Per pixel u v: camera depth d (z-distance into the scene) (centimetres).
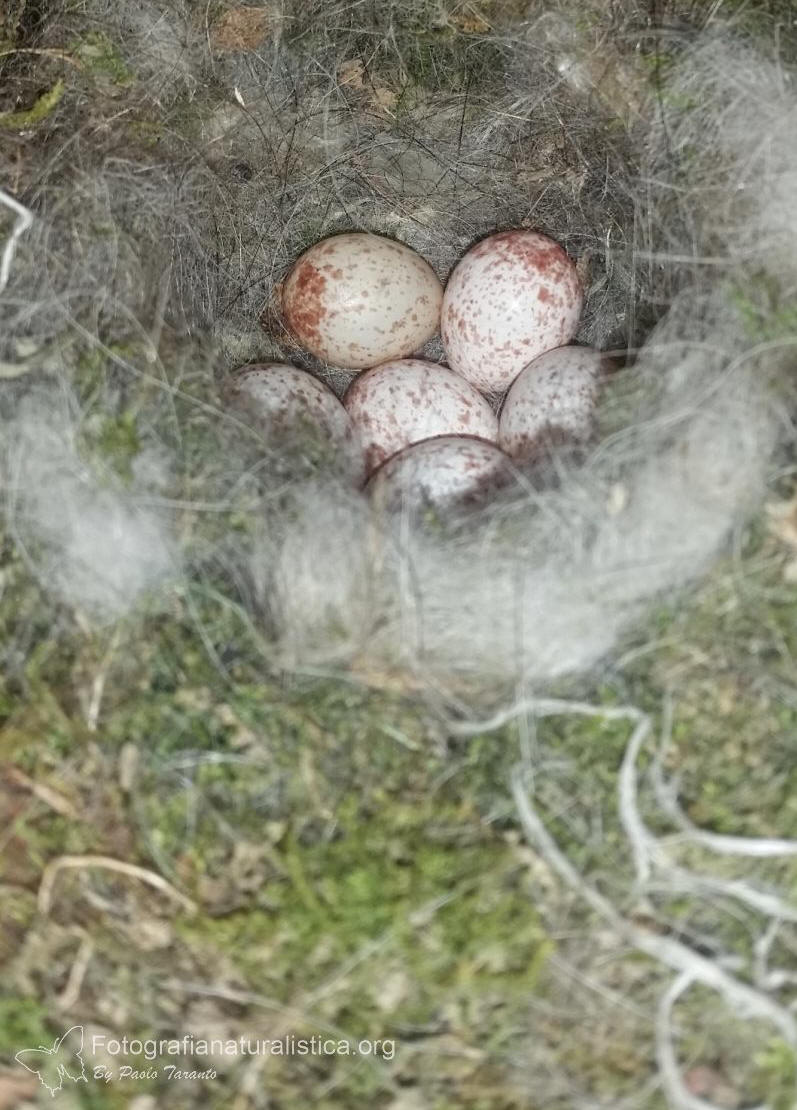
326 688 12
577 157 16
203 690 12
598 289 16
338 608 13
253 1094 11
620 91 15
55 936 12
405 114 16
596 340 16
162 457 13
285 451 14
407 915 11
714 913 12
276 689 12
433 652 13
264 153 16
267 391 14
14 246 14
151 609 13
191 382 14
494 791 12
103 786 12
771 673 12
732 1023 11
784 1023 11
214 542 13
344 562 13
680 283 14
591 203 16
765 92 14
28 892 12
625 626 12
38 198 14
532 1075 11
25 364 14
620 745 12
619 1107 11
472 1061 11
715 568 12
